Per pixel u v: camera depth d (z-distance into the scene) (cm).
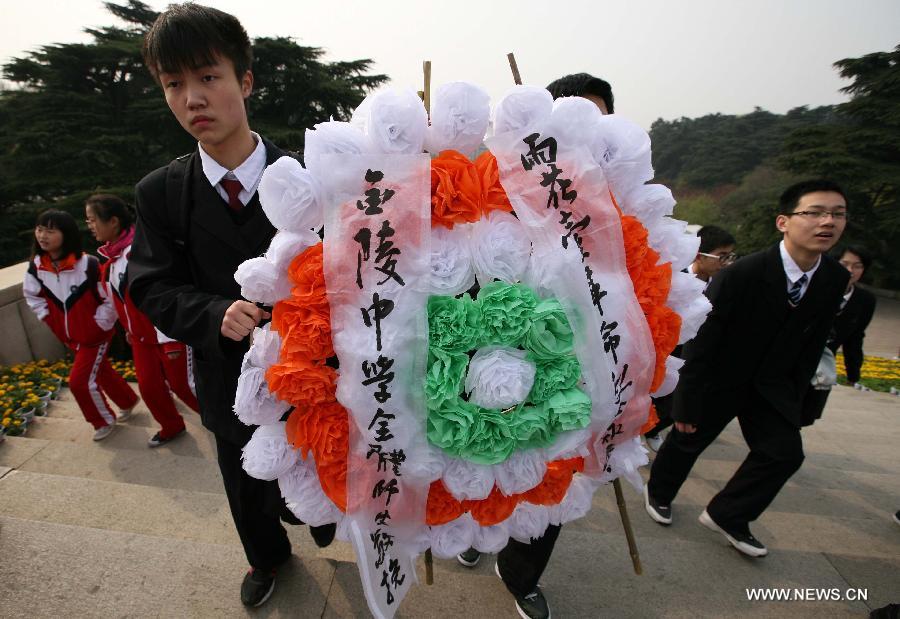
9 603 194
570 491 165
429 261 120
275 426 144
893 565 249
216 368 171
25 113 1964
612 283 133
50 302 341
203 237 165
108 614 194
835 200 220
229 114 156
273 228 167
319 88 2053
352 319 119
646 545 254
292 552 236
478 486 132
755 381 246
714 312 238
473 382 123
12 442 346
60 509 266
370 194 118
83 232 1677
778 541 274
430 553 173
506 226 127
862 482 356
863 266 403
